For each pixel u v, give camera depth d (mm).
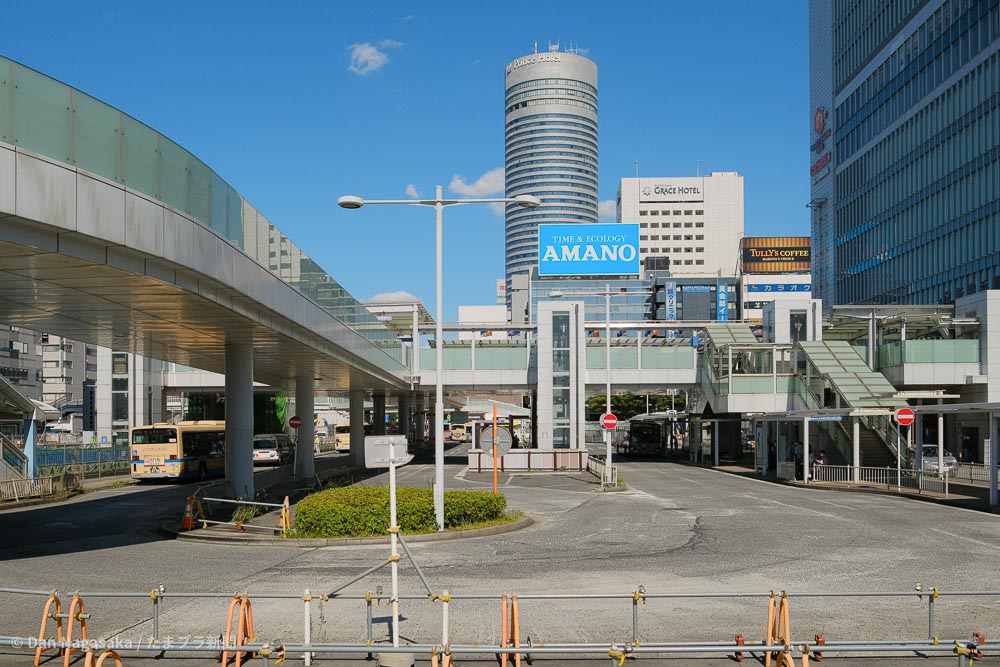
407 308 63938
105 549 19719
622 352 58875
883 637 10805
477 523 22297
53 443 65250
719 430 62562
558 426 52906
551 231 105812
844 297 97812
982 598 13203
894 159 84312
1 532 23438
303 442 44844
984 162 66750
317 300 30031
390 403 117688
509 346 60000
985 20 66812
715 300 147625
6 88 12906
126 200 15227
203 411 63312
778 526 22531
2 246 13867
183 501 32594
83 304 20578
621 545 19172
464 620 11852
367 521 20781
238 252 20594
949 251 72562
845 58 97812
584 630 11203
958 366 52406
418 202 22953
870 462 38938
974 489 32406
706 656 10023
